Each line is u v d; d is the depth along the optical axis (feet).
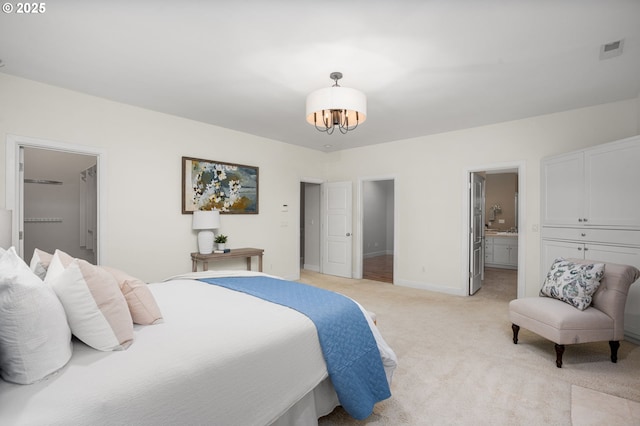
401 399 6.64
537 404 6.48
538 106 12.21
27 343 3.39
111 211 11.68
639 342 9.54
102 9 6.43
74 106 10.79
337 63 8.73
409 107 12.29
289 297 6.74
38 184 16.62
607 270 8.57
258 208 16.85
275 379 4.70
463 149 15.48
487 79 9.75
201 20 6.83
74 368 3.71
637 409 6.31
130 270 12.14
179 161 13.60
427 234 16.65
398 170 17.79
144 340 4.46
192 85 10.27
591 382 7.33
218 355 4.18
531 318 8.83
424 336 10.11
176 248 13.48
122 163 11.94
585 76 9.57
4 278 3.31
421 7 6.36
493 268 23.04
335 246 20.44
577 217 11.55
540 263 13.34
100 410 3.15
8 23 6.92
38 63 8.84
